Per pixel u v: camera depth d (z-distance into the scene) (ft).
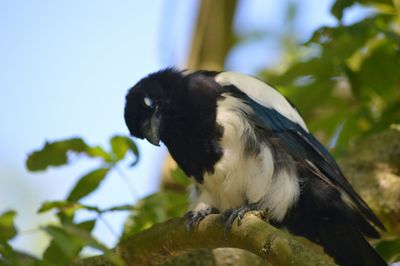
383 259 37.70
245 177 39.22
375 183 42.55
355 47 42.32
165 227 34.68
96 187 37.42
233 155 39.24
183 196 41.42
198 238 34.01
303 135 40.75
